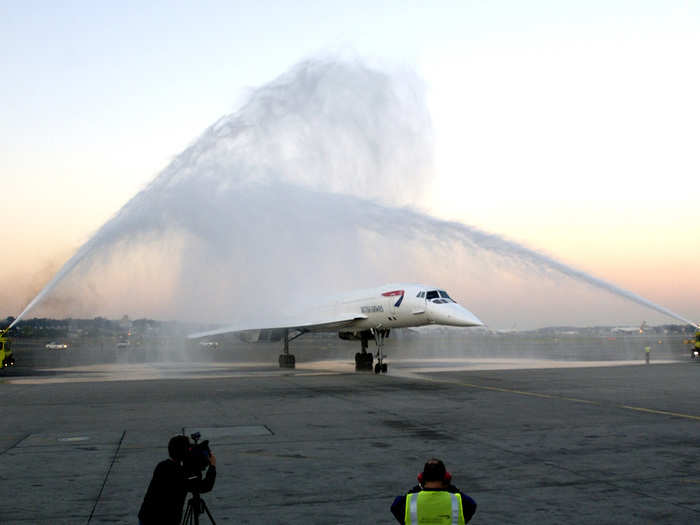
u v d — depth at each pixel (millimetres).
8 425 15680
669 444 12891
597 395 21984
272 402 20422
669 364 40469
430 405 19406
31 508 8586
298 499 9000
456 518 5266
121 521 8023
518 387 25125
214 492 9359
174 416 17203
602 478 10078
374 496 9133
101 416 17234
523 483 9781
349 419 16531
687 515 8148
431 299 34250
